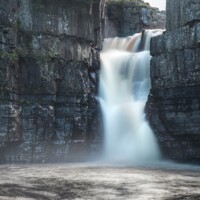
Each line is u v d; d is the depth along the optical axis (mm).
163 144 30828
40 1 29953
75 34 31281
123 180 20016
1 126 26984
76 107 30906
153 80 31344
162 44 30734
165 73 30375
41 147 29203
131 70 34406
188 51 28922
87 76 32094
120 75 34812
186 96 29000
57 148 30016
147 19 47438
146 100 32562
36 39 29734
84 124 31234
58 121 30266
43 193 16547
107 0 46938
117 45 39719
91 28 32594
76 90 30953
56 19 30547
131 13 46906
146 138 31562
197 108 28422
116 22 47031
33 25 29766
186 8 29391
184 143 29781
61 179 20109
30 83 29156
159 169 25562
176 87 29609
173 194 16672
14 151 28375
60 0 30688
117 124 32625
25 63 29141
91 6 32562
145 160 31281
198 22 28484
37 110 29188
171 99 30000
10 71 27734
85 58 31922
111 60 35500
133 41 38812
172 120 29875
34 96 29344
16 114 28016
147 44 36906
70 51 31031
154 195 16391
